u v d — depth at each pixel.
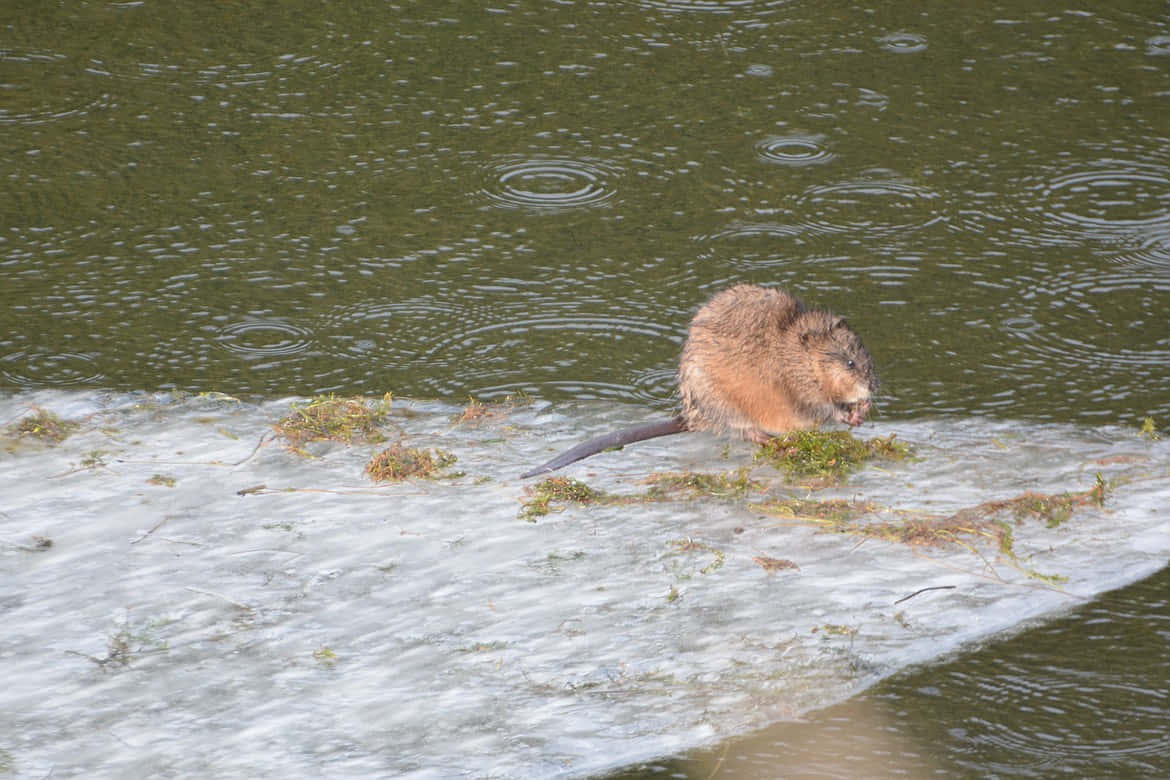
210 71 19.11
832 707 8.33
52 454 11.37
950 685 8.55
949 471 11.09
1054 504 10.45
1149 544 10.02
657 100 18.33
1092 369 12.98
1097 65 18.97
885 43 19.62
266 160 17.09
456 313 14.13
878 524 10.27
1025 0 20.78
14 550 9.95
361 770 7.70
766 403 11.62
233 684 8.52
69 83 18.75
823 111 18.00
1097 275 14.66
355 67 19.22
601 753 7.91
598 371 13.11
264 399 12.46
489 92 18.61
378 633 9.05
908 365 13.06
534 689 8.46
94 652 8.83
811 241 15.37
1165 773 7.77
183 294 14.42
